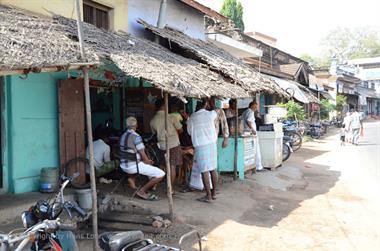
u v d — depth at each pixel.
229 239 6.11
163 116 8.25
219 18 13.27
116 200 7.18
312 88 29.64
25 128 6.89
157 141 8.55
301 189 10.08
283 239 6.22
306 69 28.86
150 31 10.24
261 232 6.49
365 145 21.06
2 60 4.17
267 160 12.04
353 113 21.33
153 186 8.26
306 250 5.80
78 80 7.71
